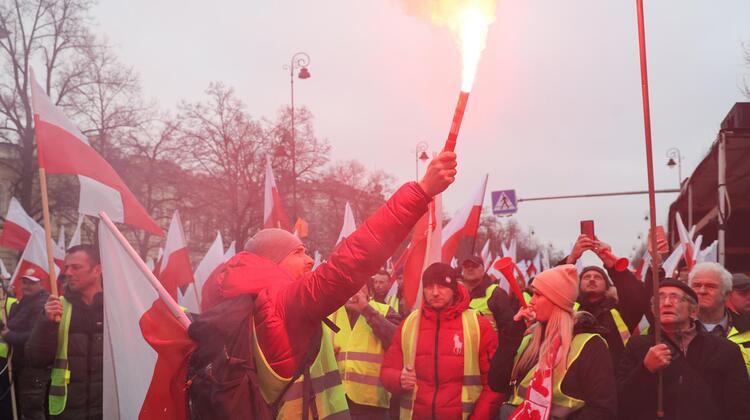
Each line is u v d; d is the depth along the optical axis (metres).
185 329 3.60
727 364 4.08
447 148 2.58
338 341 6.55
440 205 6.23
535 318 4.28
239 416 2.72
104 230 4.09
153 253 37.88
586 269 5.38
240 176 37.84
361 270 2.66
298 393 3.19
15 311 8.32
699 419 4.01
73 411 5.50
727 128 12.69
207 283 8.19
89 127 32.38
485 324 5.31
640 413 4.13
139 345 4.05
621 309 5.06
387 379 5.42
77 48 30.89
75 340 5.52
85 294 5.64
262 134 38.25
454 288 5.32
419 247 6.25
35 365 5.31
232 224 37.75
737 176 16.14
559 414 4.07
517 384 4.40
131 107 32.84
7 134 31.19
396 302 8.52
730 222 18.39
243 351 2.77
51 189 31.95
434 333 5.30
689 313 4.14
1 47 30.05
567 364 4.08
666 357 3.97
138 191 35.66
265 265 2.97
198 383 2.82
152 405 3.53
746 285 5.74
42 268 10.35
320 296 2.70
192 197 37.88
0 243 10.62
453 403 5.17
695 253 8.67
